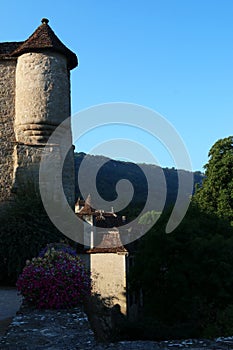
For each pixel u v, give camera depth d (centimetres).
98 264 2011
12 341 566
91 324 736
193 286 1702
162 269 1808
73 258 877
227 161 2450
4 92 1689
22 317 708
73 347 545
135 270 1869
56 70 1630
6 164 1645
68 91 1705
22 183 1567
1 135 1662
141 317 1708
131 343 600
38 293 789
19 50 1636
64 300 785
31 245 1406
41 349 532
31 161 1595
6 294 1195
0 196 1627
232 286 1661
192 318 1533
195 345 595
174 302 1705
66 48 1675
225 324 1341
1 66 1705
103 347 559
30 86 1602
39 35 1642
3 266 1435
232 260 1703
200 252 1706
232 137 2541
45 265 819
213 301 1631
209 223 2011
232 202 2408
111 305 1633
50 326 647
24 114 1603
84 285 825
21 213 1450
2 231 1430
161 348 574
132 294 2045
